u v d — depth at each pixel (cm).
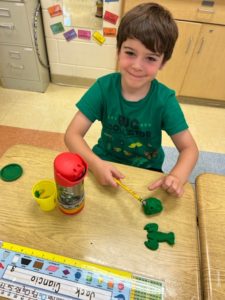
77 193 49
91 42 193
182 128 76
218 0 153
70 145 74
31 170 61
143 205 56
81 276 45
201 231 54
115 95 79
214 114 209
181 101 218
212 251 50
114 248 49
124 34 67
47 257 47
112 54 198
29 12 167
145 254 49
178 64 188
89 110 80
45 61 205
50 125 181
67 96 210
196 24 165
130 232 52
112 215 54
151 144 89
